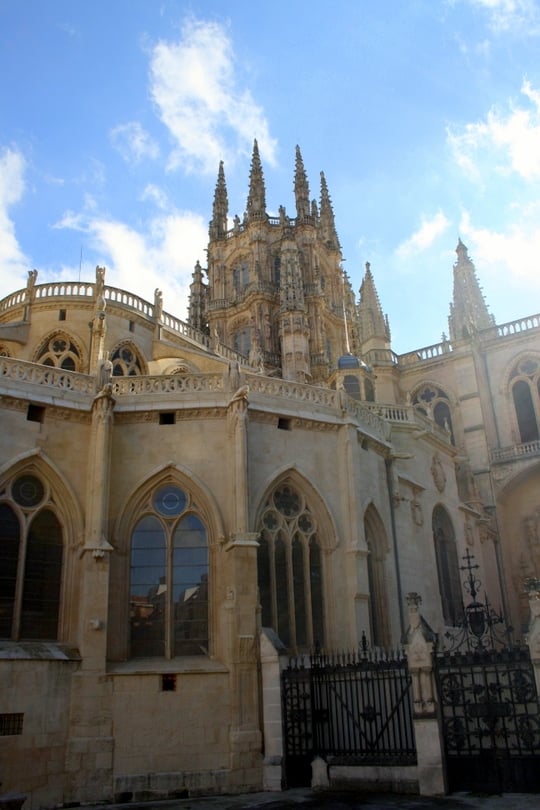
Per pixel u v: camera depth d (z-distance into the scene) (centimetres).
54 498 2680
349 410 3238
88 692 2366
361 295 7138
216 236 8100
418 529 3656
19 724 2241
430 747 2036
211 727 2408
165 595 2655
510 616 4956
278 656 2444
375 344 6631
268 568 2803
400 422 3838
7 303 4575
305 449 3034
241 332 7538
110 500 2695
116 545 2644
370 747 2198
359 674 2475
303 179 8125
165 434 2830
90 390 2869
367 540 3219
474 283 7794
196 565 2702
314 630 2845
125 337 4450
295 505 2972
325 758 2244
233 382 2892
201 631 2627
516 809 1727
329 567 2922
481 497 5412
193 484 2770
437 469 4100
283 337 6681
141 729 2373
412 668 2117
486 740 2220
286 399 3050
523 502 5416
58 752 2280
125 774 2312
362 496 3155
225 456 2820
